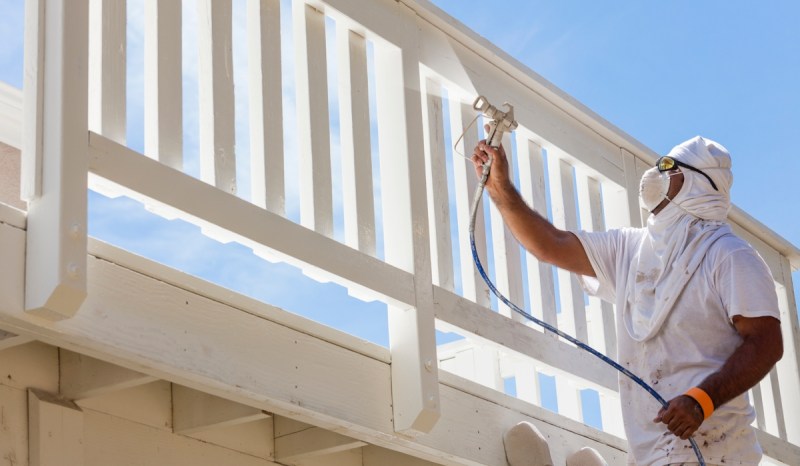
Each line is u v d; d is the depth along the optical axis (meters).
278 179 3.75
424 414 3.94
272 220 3.65
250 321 3.56
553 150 5.07
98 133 3.29
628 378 4.18
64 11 3.20
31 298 3.04
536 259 4.78
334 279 3.86
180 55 3.53
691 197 4.23
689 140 4.38
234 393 3.47
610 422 5.38
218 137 3.60
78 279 3.07
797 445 6.18
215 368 3.42
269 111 3.80
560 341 4.73
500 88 4.84
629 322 4.26
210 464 4.04
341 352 3.84
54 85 3.17
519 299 4.66
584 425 4.79
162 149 3.42
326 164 3.97
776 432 5.98
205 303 3.45
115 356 3.23
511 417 4.44
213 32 3.68
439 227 4.39
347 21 4.21
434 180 4.45
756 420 5.85
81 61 3.21
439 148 4.52
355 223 4.04
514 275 4.68
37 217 3.10
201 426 3.90
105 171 3.22
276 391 3.58
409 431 3.95
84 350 3.20
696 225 4.23
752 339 3.92
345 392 3.81
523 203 4.46
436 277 4.36
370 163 4.15
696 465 3.92
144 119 3.48
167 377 3.39
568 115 5.18
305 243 3.73
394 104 4.30
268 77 3.83
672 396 4.05
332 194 3.95
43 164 3.13
